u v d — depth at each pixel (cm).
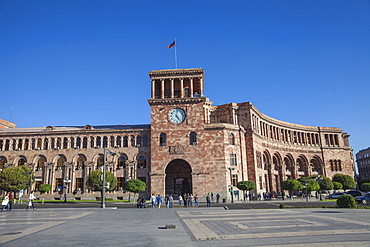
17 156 7088
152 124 6625
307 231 1811
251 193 6681
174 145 6481
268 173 8125
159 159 6431
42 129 7631
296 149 9106
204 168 6338
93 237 1723
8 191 6331
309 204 4897
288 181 6456
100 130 7062
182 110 6694
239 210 3659
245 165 6969
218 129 6675
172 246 1443
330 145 9862
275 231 1836
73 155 7012
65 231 1970
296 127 9381
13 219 2780
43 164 7062
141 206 4484
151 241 1577
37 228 2130
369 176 14625
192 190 6234
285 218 2547
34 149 7119
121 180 6812
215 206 4688
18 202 6103
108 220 2639
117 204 5488
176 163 6956
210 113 8031
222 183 6312
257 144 7544
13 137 7206
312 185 6469
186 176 6875
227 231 1875
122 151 6944
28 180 6369
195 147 6450
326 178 7906
